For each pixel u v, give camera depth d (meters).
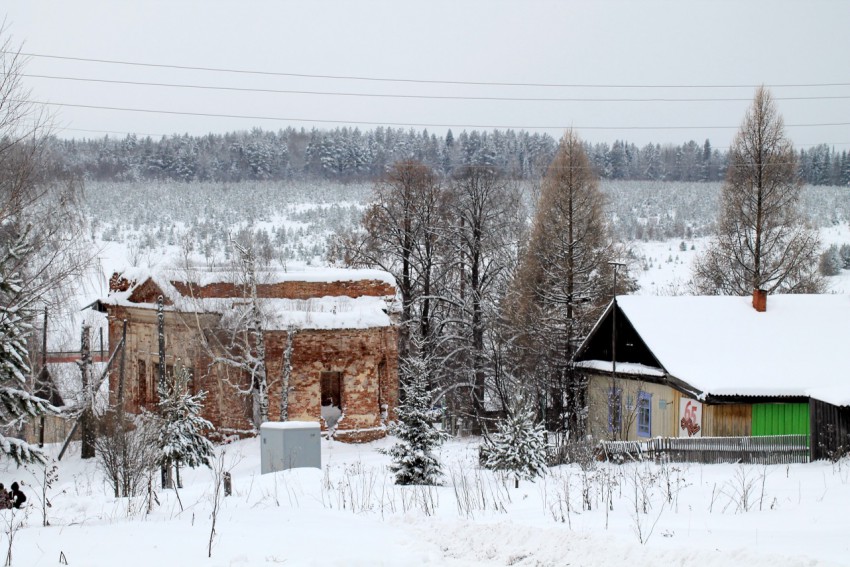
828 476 20.50
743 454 26.36
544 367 41.38
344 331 36.28
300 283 37.38
